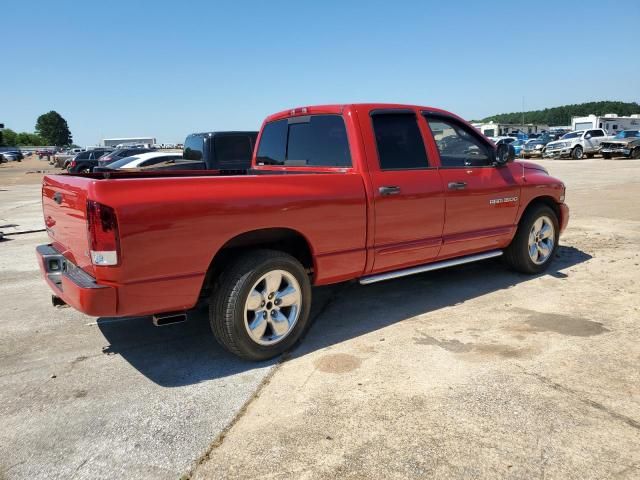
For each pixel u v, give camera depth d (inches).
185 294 133.6
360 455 103.3
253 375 141.6
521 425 111.8
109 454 106.7
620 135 1401.3
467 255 209.5
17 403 128.5
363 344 159.6
